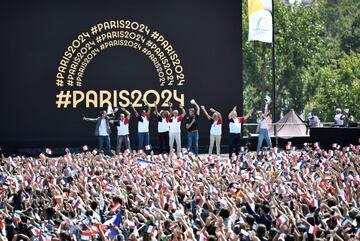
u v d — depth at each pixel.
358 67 134.75
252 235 28.55
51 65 72.25
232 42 73.44
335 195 38.19
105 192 39.06
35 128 72.06
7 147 71.62
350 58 136.38
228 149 72.81
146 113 68.44
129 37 72.69
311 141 71.88
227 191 40.28
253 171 47.00
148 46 72.88
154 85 72.75
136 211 35.75
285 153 57.78
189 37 73.06
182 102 73.00
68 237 30.52
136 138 72.12
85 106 72.31
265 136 66.00
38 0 72.12
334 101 130.50
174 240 29.23
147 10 72.88
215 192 38.00
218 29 73.31
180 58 73.06
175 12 73.00
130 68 72.62
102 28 72.56
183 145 72.50
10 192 41.31
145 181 43.75
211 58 73.25
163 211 33.94
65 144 72.06
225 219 32.06
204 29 73.25
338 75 135.38
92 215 34.62
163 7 72.94
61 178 45.75
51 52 72.25
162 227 31.92
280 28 133.62
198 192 36.81
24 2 72.06
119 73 72.56
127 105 72.50
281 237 29.22
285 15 133.50
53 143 72.06
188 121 66.81
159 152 67.81
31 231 32.22
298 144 73.00
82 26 72.50
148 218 31.53
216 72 73.31
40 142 71.94
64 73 72.25
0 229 32.06
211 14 73.31
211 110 66.50
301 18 134.25
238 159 54.59
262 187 40.16
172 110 72.94
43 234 30.62
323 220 31.95
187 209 36.66
